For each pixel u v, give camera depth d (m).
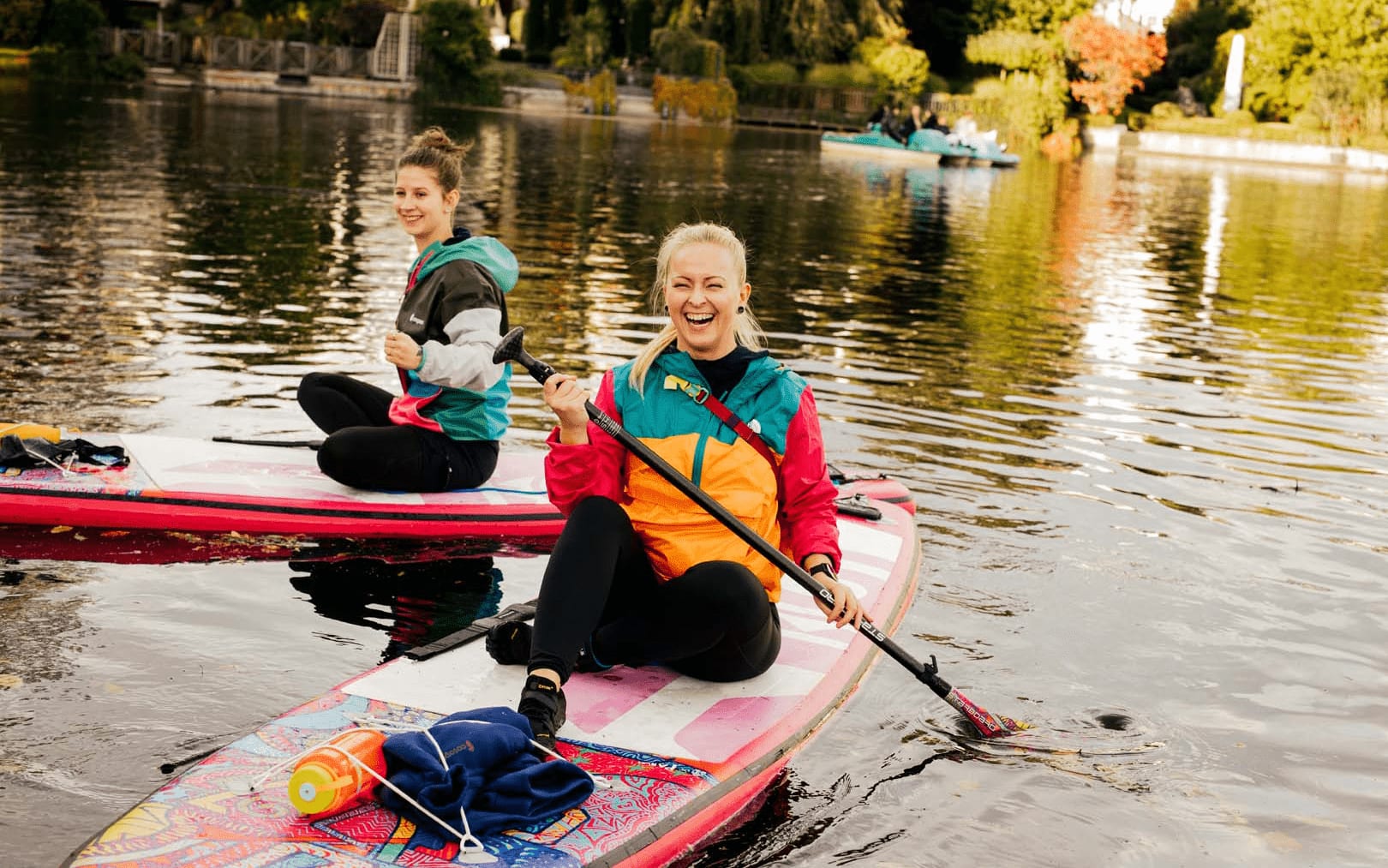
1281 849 3.12
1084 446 6.68
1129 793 3.35
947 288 12.29
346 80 43.22
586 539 3.35
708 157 29.22
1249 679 4.06
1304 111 50.94
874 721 3.67
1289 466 6.55
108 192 15.05
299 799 2.79
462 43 43.97
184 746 3.28
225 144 22.81
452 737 2.95
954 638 4.25
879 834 3.10
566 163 24.61
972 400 7.59
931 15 52.59
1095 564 4.98
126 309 8.61
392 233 13.37
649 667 3.76
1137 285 13.35
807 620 4.23
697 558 3.55
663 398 3.60
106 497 4.77
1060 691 3.91
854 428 6.78
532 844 2.81
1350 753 3.61
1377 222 22.98
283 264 10.99
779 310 10.34
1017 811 3.24
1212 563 5.05
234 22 44.75
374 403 5.29
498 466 5.56
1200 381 8.59
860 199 21.88
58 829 2.88
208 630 4.01
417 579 4.56
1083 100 50.78
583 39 49.34
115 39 41.31
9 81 36.19
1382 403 8.25
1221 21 60.00
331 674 3.75
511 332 3.41
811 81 48.41
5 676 3.59
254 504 4.83
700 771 3.19
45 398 6.28
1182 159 44.53
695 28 48.41
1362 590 4.86
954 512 5.50
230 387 6.78
